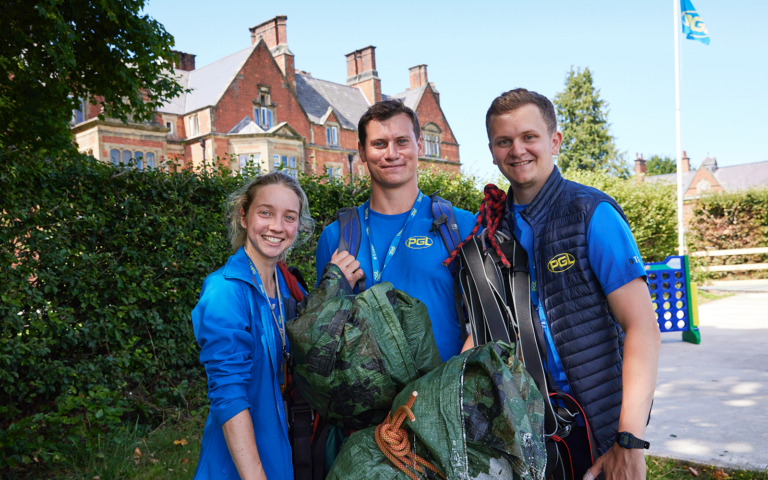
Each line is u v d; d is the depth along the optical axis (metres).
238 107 30.17
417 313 1.72
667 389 5.19
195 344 5.28
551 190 1.87
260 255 1.83
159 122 29.03
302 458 1.72
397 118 2.12
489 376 1.44
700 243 16.62
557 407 1.71
